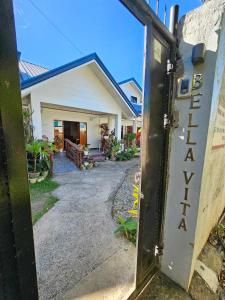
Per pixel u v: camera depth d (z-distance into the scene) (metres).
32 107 5.53
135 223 2.38
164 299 1.51
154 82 1.23
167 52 1.35
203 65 1.27
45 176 5.08
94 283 1.63
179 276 1.62
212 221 2.47
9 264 0.56
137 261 1.41
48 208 3.20
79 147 6.82
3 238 0.53
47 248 2.12
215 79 1.26
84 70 7.08
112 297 1.48
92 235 2.39
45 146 5.16
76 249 2.11
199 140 1.37
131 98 14.27
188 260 1.54
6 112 0.50
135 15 0.92
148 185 1.37
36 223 2.68
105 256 1.99
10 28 0.49
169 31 1.28
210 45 1.23
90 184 4.71
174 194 1.57
